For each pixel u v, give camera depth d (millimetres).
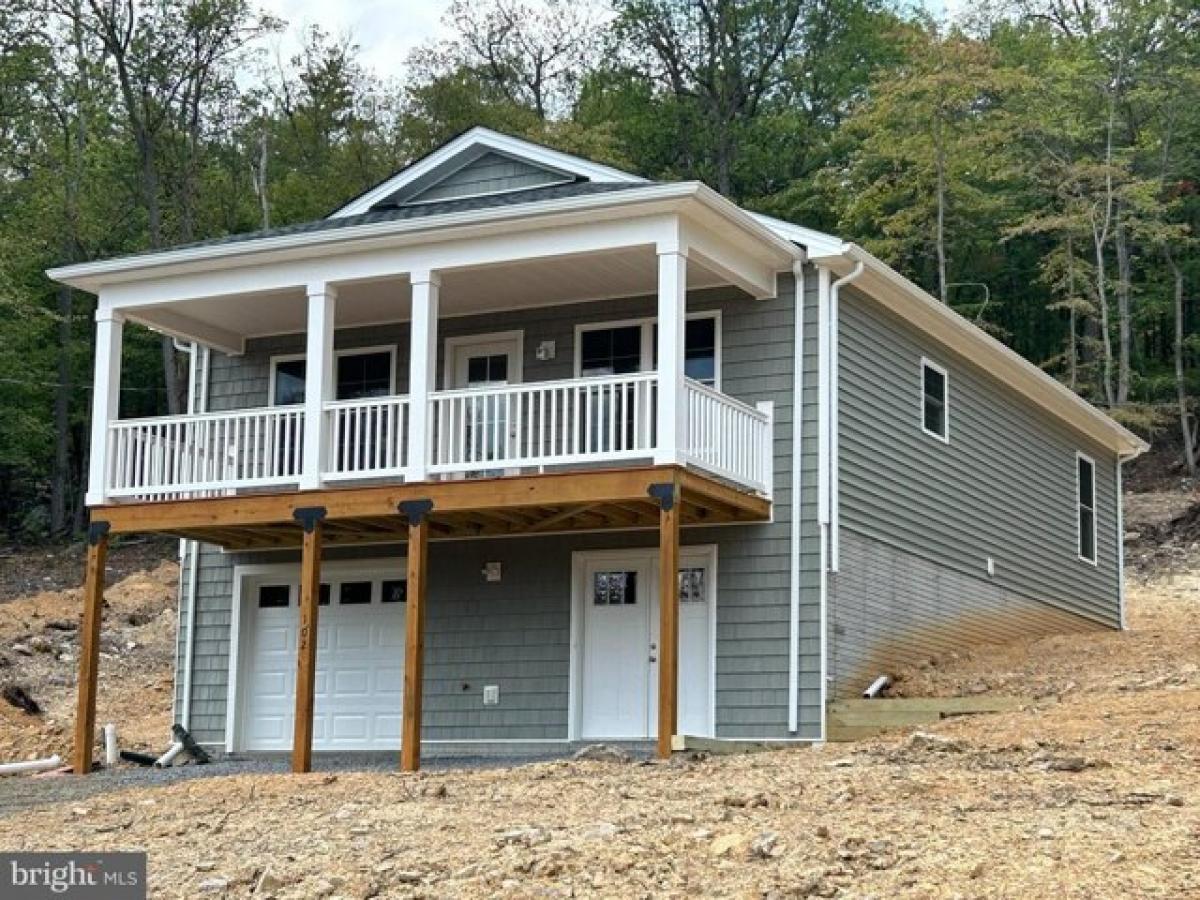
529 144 18719
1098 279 40125
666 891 8406
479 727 17938
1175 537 33562
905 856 8617
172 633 28281
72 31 42438
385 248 16500
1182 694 14547
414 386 16125
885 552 17953
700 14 49125
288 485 17844
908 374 19000
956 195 40969
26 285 42344
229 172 45500
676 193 14984
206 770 16875
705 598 17109
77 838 11008
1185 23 42781
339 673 19047
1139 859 8273
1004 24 47781
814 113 48719
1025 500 22641
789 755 13188
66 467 43125
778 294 17312
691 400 15508
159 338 44188
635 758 14234
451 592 18391
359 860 9508
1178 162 41719
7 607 29391
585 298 18125
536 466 16500
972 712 15680
